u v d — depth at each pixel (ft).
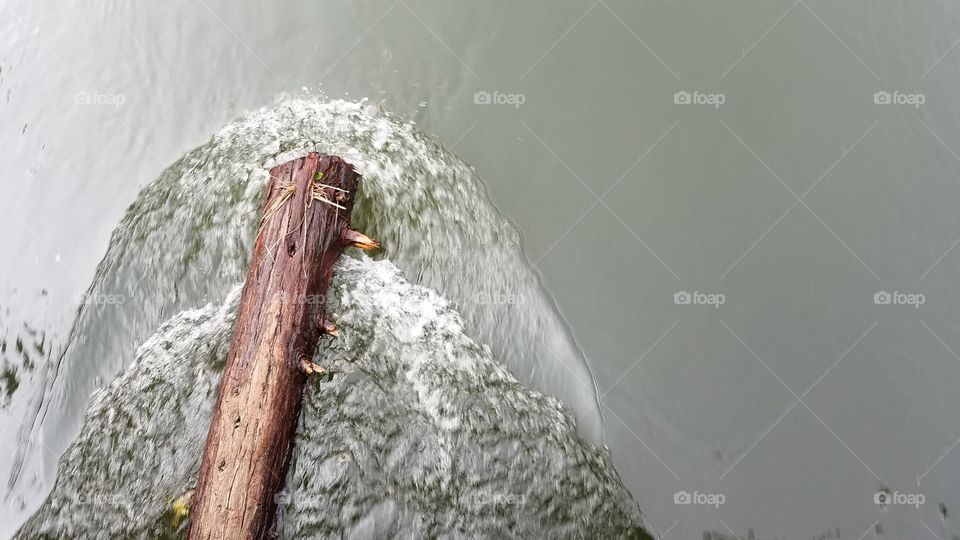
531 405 9.27
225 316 9.23
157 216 10.30
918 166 10.57
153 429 8.60
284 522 7.52
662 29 11.41
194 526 7.12
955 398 9.52
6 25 11.73
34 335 10.19
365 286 9.25
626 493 9.05
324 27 11.38
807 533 8.96
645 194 10.52
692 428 9.43
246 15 11.45
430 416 8.68
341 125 10.75
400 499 8.02
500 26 11.46
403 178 10.32
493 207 10.44
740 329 9.84
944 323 9.82
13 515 9.22
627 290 10.09
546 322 9.92
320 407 8.11
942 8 11.28
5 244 10.66
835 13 11.37
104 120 11.14
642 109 10.98
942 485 9.15
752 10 11.45
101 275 10.16
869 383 9.59
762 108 10.91
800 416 9.45
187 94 11.17
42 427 9.53
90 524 8.31
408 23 11.41
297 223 8.43
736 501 9.09
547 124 10.94
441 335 9.43
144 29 11.51
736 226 10.32
